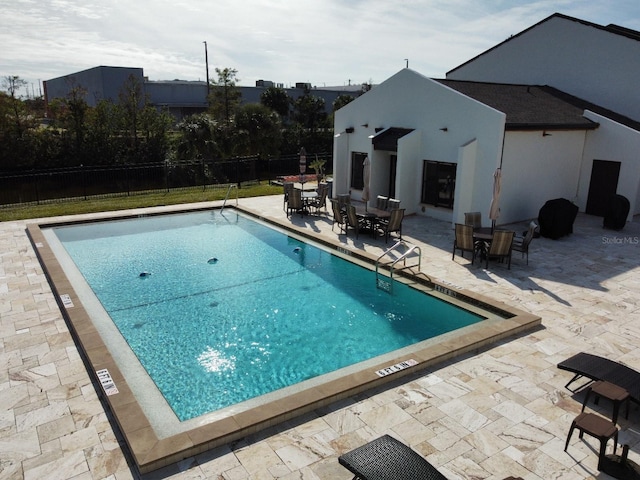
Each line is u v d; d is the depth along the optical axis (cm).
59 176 3409
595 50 2173
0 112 3294
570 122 1838
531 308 1058
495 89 2080
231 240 1670
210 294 1198
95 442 611
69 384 743
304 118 4622
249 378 832
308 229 1730
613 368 716
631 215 1852
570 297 1121
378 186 2152
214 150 3362
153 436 598
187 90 5778
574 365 725
